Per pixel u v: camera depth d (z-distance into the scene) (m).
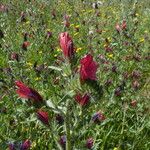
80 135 0.42
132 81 0.93
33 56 1.13
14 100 0.76
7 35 1.21
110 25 1.50
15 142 0.53
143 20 1.70
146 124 0.79
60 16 1.60
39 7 1.69
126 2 1.84
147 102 0.88
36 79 0.89
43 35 1.22
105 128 0.79
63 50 0.38
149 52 1.17
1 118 0.75
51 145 0.70
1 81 0.80
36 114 0.42
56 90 0.84
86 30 1.39
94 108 0.77
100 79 0.86
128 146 0.76
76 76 0.38
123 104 0.82
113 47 1.15
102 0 2.01
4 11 1.45
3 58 1.06
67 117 0.40
